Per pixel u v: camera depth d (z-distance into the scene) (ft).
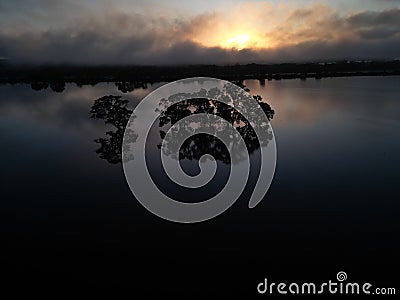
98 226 109.81
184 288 78.02
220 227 107.55
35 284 80.12
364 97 442.50
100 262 89.25
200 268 85.81
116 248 96.17
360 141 215.92
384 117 305.12
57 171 165.37
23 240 102.42
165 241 99.45
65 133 247.09
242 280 80.59
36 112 333.01
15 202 131.23
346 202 124.06
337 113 326.44
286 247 94.79
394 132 242.58
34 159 186.19
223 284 79.30
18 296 75.66
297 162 171.53
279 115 311.68
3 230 109.09
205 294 76.02
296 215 114.32
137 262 88.94
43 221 114.73
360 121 285.64
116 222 112.27
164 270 85.10
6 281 81.56
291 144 208.23
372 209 117.80
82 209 123.03
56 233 106.11
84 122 282.56
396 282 79.10
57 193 138.62
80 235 104.37
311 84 634.02
